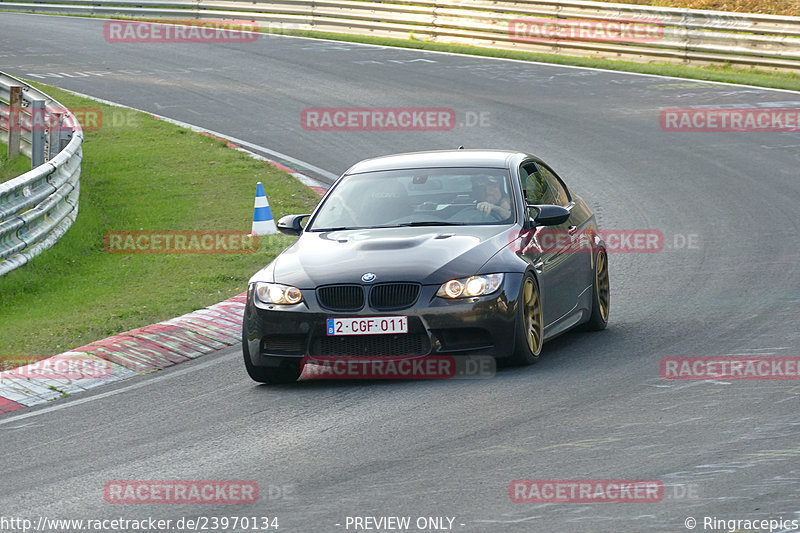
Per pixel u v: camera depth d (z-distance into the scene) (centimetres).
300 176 5306
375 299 2342
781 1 9200
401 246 2438
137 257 4028
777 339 2562
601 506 1540
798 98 6769
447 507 1573
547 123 6309
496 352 2362
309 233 2639
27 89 5675
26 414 2345
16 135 5538
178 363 2742
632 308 3086
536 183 2803
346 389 2361
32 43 9844
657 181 4994
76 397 2461
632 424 1936
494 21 9000
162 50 9394
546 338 2555
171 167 5538
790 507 1494
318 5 10131
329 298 2362
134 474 1858
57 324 3125
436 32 9412
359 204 2686
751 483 1597
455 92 7288
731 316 2855
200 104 7156
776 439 1800
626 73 7794
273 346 2409
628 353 2531
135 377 2614
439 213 2605
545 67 8119
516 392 2212
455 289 2331
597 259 2902
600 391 2184
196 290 3472
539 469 1719
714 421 1925
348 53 8950
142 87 7744
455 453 1831
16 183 3728
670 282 3372
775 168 5141
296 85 7688
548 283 2572
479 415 2059
